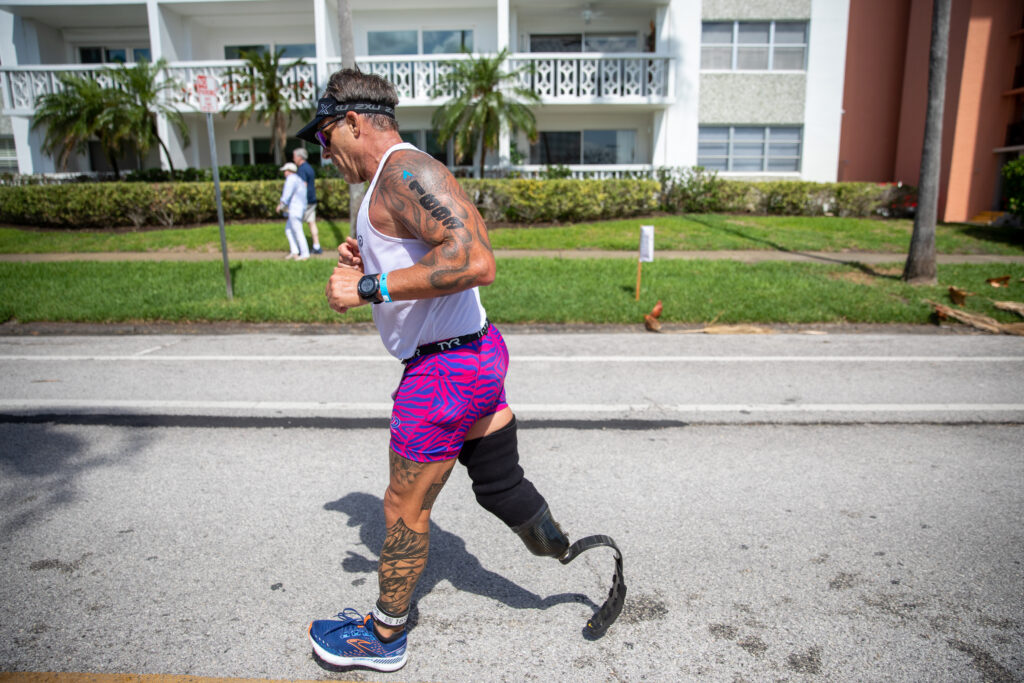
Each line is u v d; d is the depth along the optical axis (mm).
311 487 3857
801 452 4379
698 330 8016
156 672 2350
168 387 5754
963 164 20172
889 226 17359
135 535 3303
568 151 22234
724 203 19531
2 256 13078
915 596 2799
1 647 2465
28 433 4715
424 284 1947
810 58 20875
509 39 20859
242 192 16500
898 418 5000
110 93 17906
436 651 2482
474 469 2354
